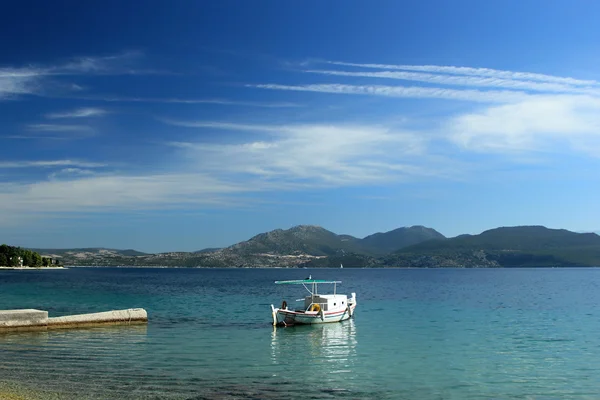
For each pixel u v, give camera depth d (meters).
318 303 61.00
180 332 50.91
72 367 33.38
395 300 104.69
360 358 39.00
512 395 28.78
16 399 25.47
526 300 104.75
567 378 32.88
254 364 36.06
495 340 48.66
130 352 39.09
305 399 27.03
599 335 52.38
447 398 27.97
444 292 136.62
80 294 111.56
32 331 47.28
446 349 43.38
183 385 29.33
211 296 112.56
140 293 120.31
